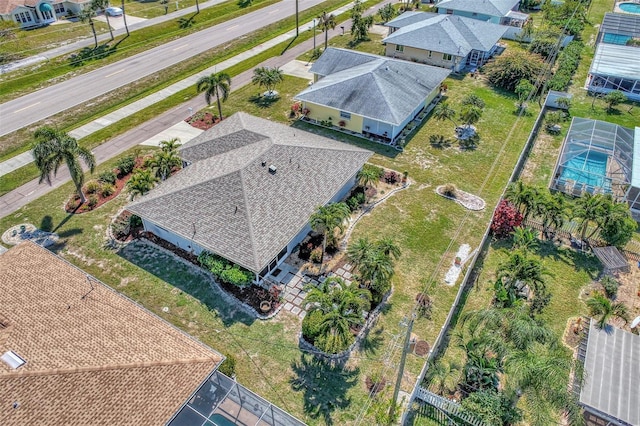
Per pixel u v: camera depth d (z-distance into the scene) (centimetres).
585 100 5547
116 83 5703
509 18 7581
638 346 2548
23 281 2602
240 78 6009
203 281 3058
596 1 9500
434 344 2572
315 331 2608
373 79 4775
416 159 4375
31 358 2136
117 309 2461
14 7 6950
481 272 3188
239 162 3431
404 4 8831
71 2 7694
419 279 3116
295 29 7756
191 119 5000
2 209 3694
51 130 3462
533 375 2095
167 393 2075
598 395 2286
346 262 3219
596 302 2672
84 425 1928
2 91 5409
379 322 2797
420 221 3616
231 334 2719
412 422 2317
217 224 3077
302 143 3781
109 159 4325
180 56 6488
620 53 6125
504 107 5328
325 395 2405
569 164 4138
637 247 3422
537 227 3578
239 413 2252
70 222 3562
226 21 7975
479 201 3834
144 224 3412
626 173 3775
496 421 2208
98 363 2127
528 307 2922
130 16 7881
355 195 3794
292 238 3081
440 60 6247
